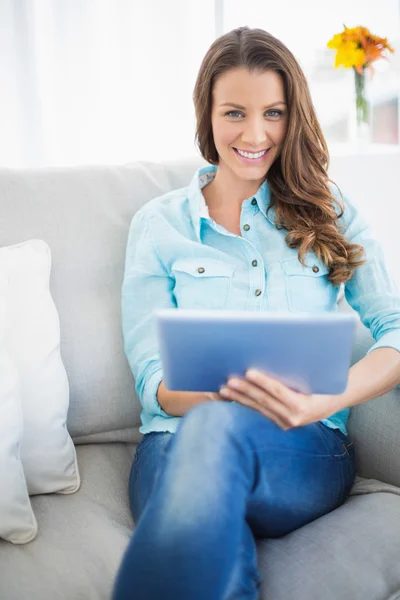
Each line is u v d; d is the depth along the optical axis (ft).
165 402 3.80
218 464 2.67
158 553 2.36
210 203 4.43
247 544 2.92
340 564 2.95
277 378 2.88
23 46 5.82
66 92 6.08
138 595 2.33
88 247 4.45
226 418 2.93
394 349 3.76
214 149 4.51
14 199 4.41
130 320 4.19
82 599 2.97
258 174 4.12
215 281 4.10
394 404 3.82
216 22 6.31
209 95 4.20
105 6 6.03
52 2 5.90
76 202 4.52
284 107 4.05
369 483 3.78
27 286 3.97
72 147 6.20
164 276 4.26
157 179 4.83
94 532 3.43
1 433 3.38
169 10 6.18
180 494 2.51
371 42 6.16
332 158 6.09
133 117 6.31
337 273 4.07
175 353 2.83
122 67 6.16
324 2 6.66
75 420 4.28
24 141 6.02
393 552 3.03
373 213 6.35
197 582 2.32
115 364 4.33
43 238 4.37
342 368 2.80
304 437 3.37
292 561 3.04
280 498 3.20
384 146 6.61
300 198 4.23
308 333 2.70
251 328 2.71
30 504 3.52
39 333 3.89
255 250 4.11
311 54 6.72
